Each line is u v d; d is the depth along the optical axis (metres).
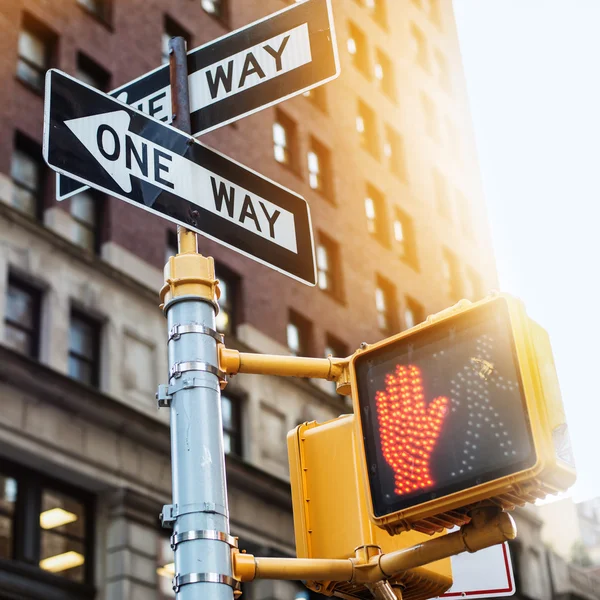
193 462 3.83
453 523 3.69
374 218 38.97
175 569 3.69
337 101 39.38
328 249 35.22
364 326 34.81
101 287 24.52
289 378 29.58
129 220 26.30
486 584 5.80
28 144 25.08
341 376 4.32
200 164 4.64
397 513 3.52
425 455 3.54
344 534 4.27
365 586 4.16
